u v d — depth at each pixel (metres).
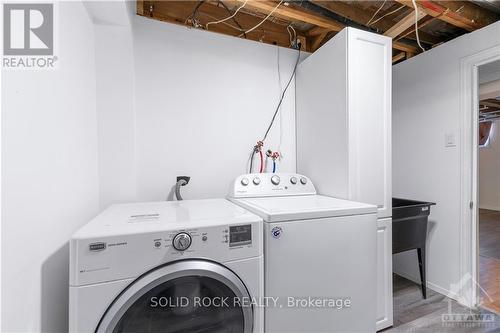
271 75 2.02
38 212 0.78
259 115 1.98
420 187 2.20
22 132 0.71
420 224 1.90
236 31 1.99
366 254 1.25
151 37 1.66
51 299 0.87
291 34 2.16
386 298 1.59
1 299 0.61
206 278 0.91
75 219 1.09
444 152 2.02
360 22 1.95
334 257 1.18
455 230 1.95
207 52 1.81
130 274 0.82
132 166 1.51
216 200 1.62
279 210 1.15
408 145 2.30
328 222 1.17
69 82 1.04
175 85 1.72
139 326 0.87
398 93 2.39
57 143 0.92
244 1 1.64
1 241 0.61
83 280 0.77
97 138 1.43
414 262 2.24
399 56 2.51
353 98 1.52
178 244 0.88
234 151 1.90
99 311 0.79
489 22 1.89
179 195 1.59
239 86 1.91
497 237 3.45
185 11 1.81
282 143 2.06
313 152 1.86
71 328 0.77
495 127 5.30
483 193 5.47
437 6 1.67
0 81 0.63
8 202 0.64
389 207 1.62
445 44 2.00
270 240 1.07
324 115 1.73
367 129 1.56
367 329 1.25
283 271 1.09
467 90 1.87
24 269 0.71
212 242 0.93
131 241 0.83
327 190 1.70
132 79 1.50
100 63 1.44
